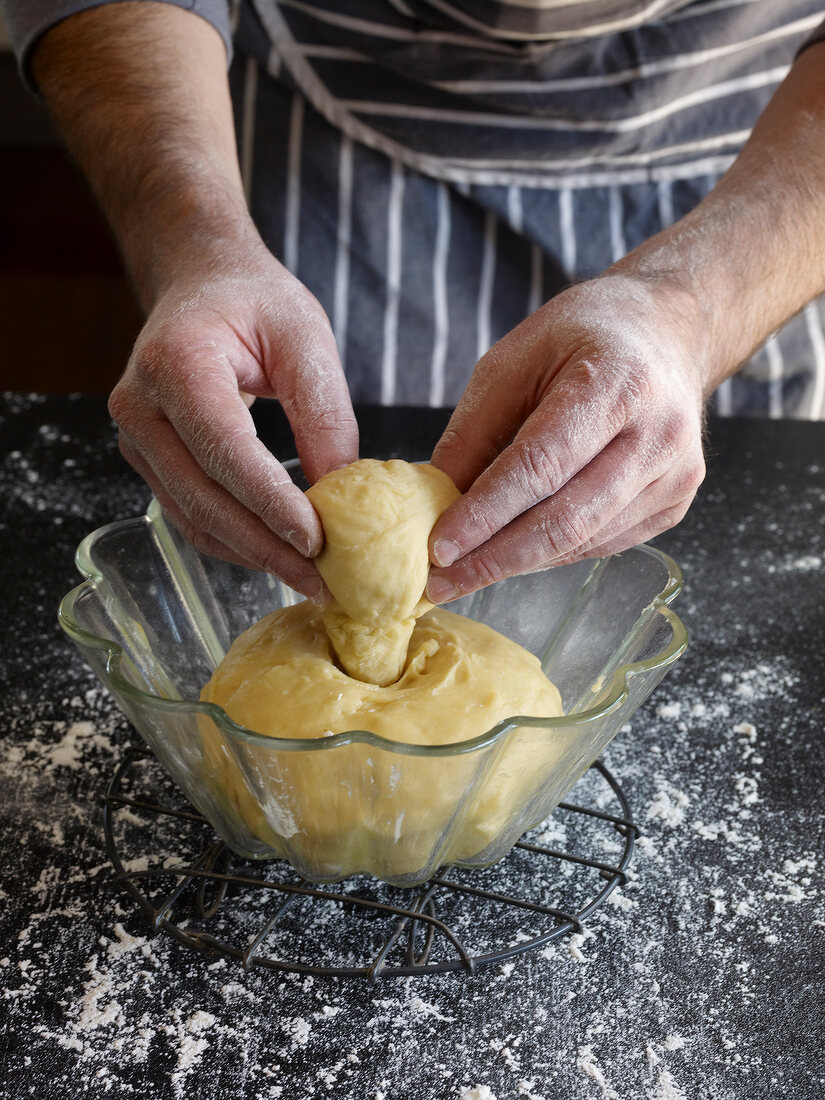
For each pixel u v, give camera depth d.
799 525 1.43
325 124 1.66
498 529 0.80
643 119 1.58
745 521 1.44
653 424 0.85
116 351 3.62
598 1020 0.75
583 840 0.92
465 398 0.92
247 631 0.98
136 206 1.21
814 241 1.13
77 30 1.38
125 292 3.87
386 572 0.80
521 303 1.76
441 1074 0.70
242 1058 0.71
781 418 1.75
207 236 1.07
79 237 4.09
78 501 1.45
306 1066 0.71
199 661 1.04
